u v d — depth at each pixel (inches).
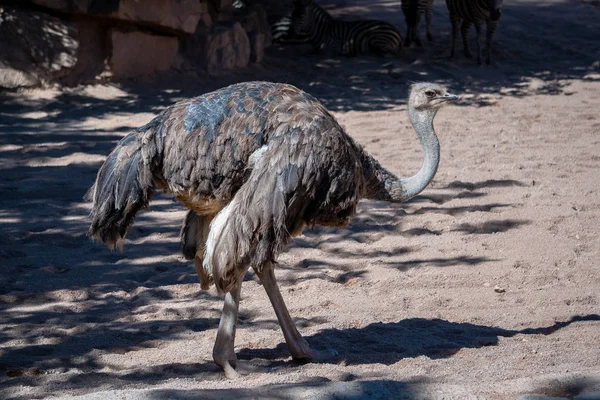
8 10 1050.1
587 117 983.6
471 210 656.4
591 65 1327.5
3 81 1039.0
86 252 574.9
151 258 565.0
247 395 315.6
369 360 397.7
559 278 521.7
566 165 776.3
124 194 356.2
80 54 1097.4
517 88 1171.9
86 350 415.8
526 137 888.9
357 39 1398.9
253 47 1286.9
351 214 389.4
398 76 1259.2
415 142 873.5
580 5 1911.9
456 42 1382.9
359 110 1041.5
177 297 498.9
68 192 701.3
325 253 578.6
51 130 916.6
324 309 478.0
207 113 362.9
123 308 478.3
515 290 505.0
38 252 571.5
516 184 718.5
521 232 606.5
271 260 365.4
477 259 557.3
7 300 487.5
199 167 359.9
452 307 480.4
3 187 711.1
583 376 326.6
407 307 481.4
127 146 362.0
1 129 915.4
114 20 1096.8
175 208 674.8
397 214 656.4
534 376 335.9
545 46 1472.7
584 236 594.9
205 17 1235.2
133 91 1103.0
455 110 1034.1
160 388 341.7
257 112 366.9
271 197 356.5
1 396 352.5
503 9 1846.7
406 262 555.8
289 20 1432.1
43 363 400.2
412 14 1459.2
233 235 355.6
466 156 813.9
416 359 391.9
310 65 1323.8
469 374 354.9
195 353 411.5
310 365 390.9
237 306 378.0
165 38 1173.1
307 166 362.9
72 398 318.7
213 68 1209.4
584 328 437.4
